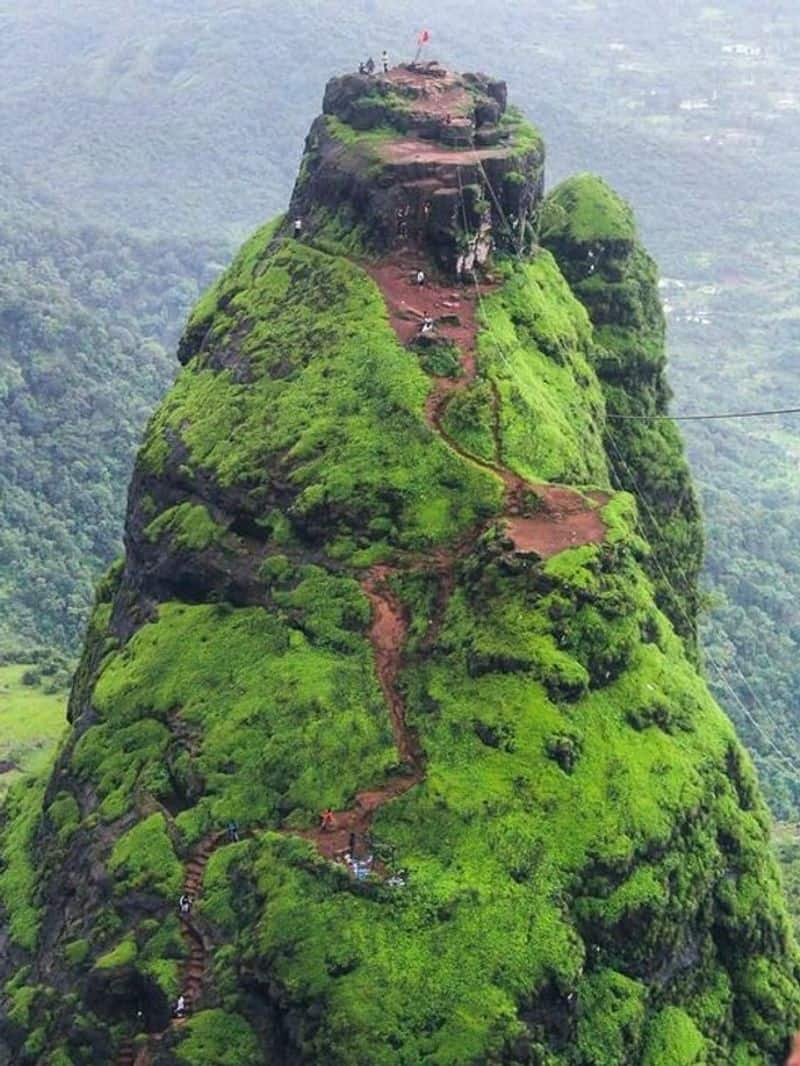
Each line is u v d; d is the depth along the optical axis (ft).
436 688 166.30
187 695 182.29
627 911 149.59
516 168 235.40
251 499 196.85
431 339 207.41
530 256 244.63
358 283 222.69
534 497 185.78
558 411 211.61
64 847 184.85
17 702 387.55
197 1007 148.46
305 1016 139.44
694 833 161.68
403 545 183.93
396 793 157.38
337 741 164.25
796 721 460.14
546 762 155.84
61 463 548.31
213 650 186.91
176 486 211.61
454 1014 136.05
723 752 174.40
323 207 244.01
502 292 227.40
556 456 197.77
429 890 144.97
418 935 142.10
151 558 208.44
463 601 173.88
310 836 155.22
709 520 565.12
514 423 198.59
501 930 141.90
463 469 188.75
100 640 228.02
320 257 234.58
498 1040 134.21
